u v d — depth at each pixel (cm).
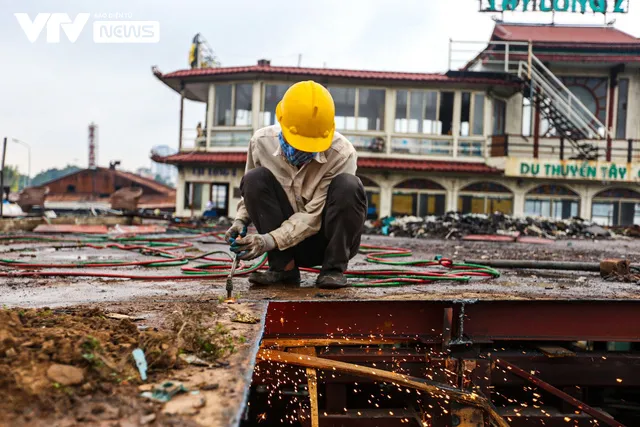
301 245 562
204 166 2680
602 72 2792
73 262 797
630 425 496
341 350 412
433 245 1455
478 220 2056
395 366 410
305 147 478
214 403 215
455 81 2577
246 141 2667
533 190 2650
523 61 2706
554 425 433
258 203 513
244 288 541
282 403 443
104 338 269
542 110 2619
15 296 482
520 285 618
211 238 1455
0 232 1602
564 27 3081
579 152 2658
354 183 516
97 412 203
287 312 419
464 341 410
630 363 438
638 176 2578
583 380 433
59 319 305
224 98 2697
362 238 1766
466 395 384
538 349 435
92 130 8669
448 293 530
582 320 435
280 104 508
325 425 408
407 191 2647
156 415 202
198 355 271
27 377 214
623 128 2802
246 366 261
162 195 5350
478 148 2662
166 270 727
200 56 3092
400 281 612
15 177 8494
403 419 418
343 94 2638
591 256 1144
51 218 1916
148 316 371
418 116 2655
